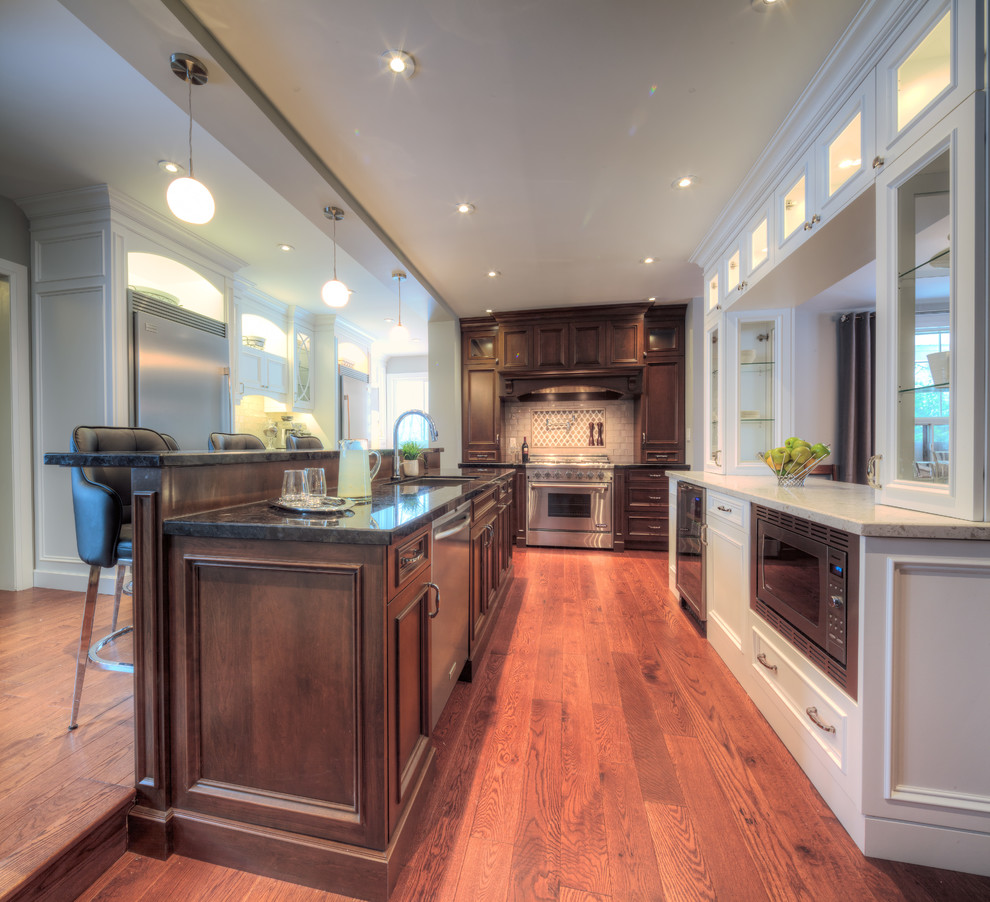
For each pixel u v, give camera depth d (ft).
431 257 11.05
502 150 6.89
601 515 15.16
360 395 19.65
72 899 3.39
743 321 9.00
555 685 6.52
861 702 3.83
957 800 3.66
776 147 6.62
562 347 15.52
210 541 3.72
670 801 4.35
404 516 4.06
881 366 4.67
